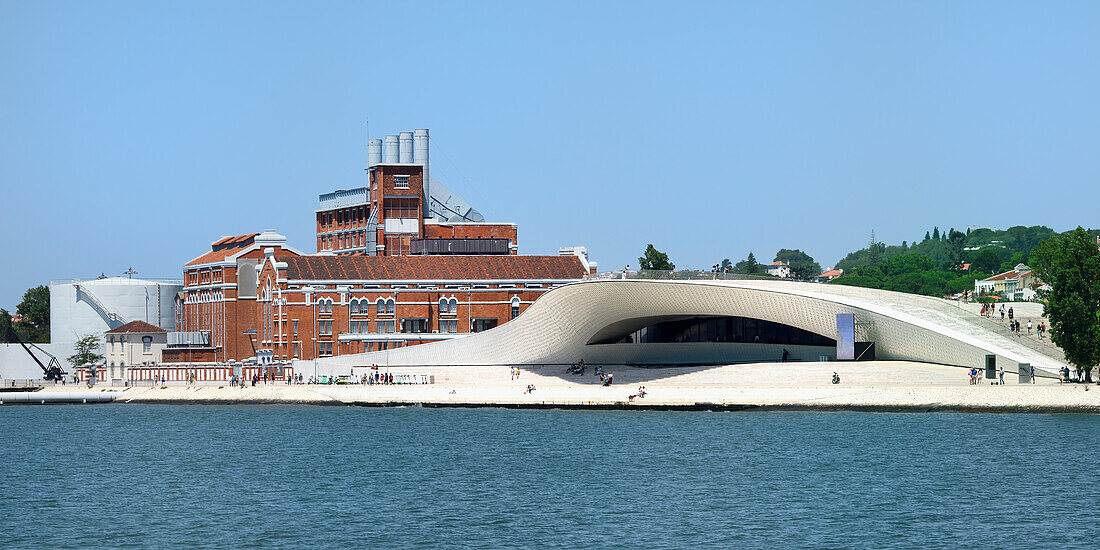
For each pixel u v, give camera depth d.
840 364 192.62
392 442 160.75
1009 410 171.88
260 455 151.12
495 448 152.50
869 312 194.00
